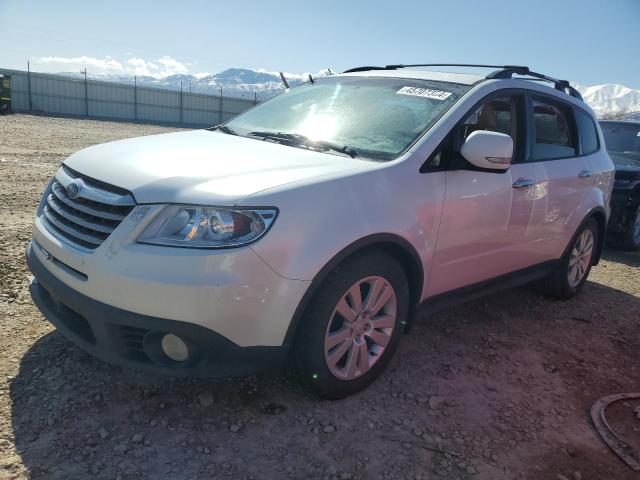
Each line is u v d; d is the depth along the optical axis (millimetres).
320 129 3572
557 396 3383
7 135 19062
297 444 2664
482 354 3834
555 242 4480
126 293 2439
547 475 2645
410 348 3795
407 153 3154
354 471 2525
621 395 3445
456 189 3312
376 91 3828
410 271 3232
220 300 2410
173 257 2402
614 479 2672
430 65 4332
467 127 3465
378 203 2883
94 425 2658
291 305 2590
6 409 2701
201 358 2547
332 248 2656
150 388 2988
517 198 3793
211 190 2508
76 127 28281
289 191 2594
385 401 3100
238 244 2434
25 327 3514
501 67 3967
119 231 2502
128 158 2918
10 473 2297
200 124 51594
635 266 6867
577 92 4949
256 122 4008
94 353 2697
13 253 4766
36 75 43312
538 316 4680
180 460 2486
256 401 2967
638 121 8891
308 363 2801
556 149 4410
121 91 47250
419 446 2744
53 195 3078
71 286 2672
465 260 3553
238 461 2514
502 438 2889
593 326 4605
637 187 7289
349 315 2908
